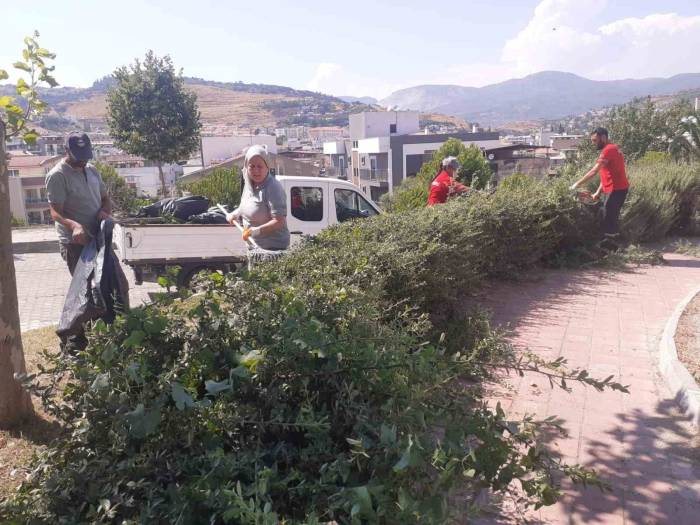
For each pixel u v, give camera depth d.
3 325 3.91
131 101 32.75
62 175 5.11
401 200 15.10
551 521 3.09
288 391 2.52
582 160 14.98
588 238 10.24
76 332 4.54
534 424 3.01
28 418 4.09
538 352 5.60
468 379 4.75
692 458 3.71
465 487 2.43
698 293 7.56
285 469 2.33
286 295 2.90
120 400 2.21
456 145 23.25
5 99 4.29
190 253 10.12
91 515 2.05
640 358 5.45
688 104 34.28
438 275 5.62
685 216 13.12
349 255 4.81
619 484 3.43
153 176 69.94
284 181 10.29
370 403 2.52
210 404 2.23
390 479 2.12
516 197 8.75
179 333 2.58
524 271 9.06
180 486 2.11
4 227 3.87
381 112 86.56
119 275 4.64
